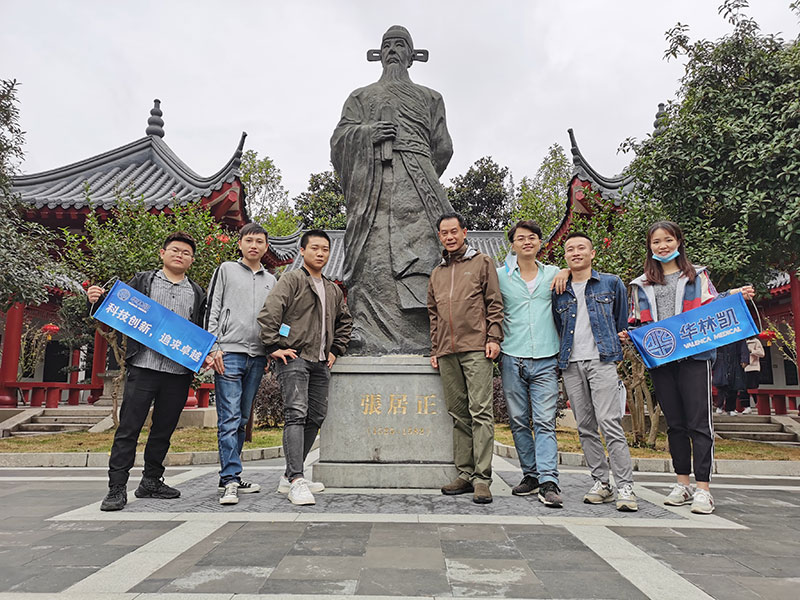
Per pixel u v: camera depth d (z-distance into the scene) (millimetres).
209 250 9844
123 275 9438
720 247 8352
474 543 3133
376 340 5602
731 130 8000
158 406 4492
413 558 2840
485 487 4348
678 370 4453
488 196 30891
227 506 4141
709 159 8227
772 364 19094
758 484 5785
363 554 2902
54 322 17609
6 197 9883
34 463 7129
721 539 3312
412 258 5695
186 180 14445
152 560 2789
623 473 4199
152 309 4422
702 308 4316
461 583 2490
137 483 5410
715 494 5039
